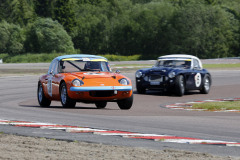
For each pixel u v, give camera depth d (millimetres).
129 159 18453
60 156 18891
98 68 46719
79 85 42438
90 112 40375
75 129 28000
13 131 27656
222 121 34156
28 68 171875
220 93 71125
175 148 22141
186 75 66562
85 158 18531
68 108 44156
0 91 73688
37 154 19297
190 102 55438
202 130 28922
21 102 55156
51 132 27359
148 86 67188
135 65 183750
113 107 49250
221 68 159250
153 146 22625
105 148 21281
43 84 48625
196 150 21641
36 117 35844
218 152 21156
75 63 46625
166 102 56000
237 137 26062
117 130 28203
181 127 30344
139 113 40438
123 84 43531
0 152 19734
